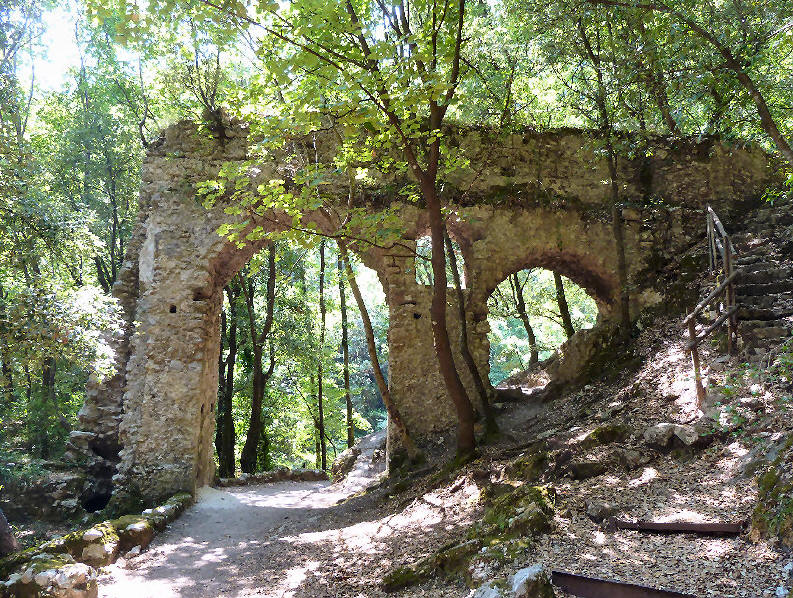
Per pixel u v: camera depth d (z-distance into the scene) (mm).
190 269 12680
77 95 17781
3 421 13617
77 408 16469
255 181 12781
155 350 12344
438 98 7938
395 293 12719
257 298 20547
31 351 9016
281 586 6590
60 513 11508
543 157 13773
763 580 4027
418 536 7211
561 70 13711
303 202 8758
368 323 11258
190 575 7570
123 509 11523
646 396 9047
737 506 5234
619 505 5801
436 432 12227
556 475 7188
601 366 12008
